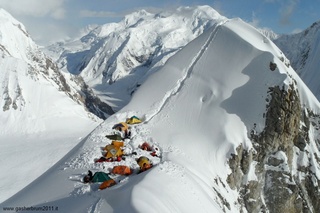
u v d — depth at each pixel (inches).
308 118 1545.3
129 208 804.6
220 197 1209.4
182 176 1082.1
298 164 1485.0
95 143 1363.2
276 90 1464.1
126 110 1609.3
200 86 1576.0
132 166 1184.8
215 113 1471.5
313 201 1454.2
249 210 1366.9
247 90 1496.1
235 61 1562.5
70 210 899.4
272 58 1505.9
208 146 1384.1
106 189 989.2
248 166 1400.1
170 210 868.6
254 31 1676.9
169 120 1505.9
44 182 1175.6
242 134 1432.1
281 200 1407.5
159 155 1282.0
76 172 1166.3
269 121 1450.5
